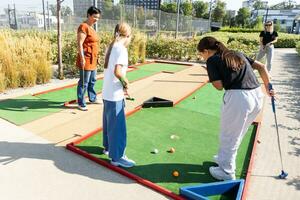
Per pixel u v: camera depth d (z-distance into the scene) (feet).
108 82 10.71
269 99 21.52
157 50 41.81
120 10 55.98
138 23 58.59
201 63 38.81
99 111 17.62
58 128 14.87
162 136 14.30
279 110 19.08
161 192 9.95
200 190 9.66
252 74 9.93
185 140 13.98
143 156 12.23
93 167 11.35
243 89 9.70
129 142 13.46
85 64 17.29
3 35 23.26
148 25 61.36
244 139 14.20
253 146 13.19
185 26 79.30
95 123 15.74
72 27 51.83
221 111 10.26
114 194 9.80
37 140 13.41
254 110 9.98
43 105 18.26
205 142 13.85
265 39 28.99
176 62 37.99
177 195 9.64
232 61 9.57
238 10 195.00
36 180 10.37
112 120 10.85
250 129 15.42
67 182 10.33
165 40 41.78
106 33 32.32
